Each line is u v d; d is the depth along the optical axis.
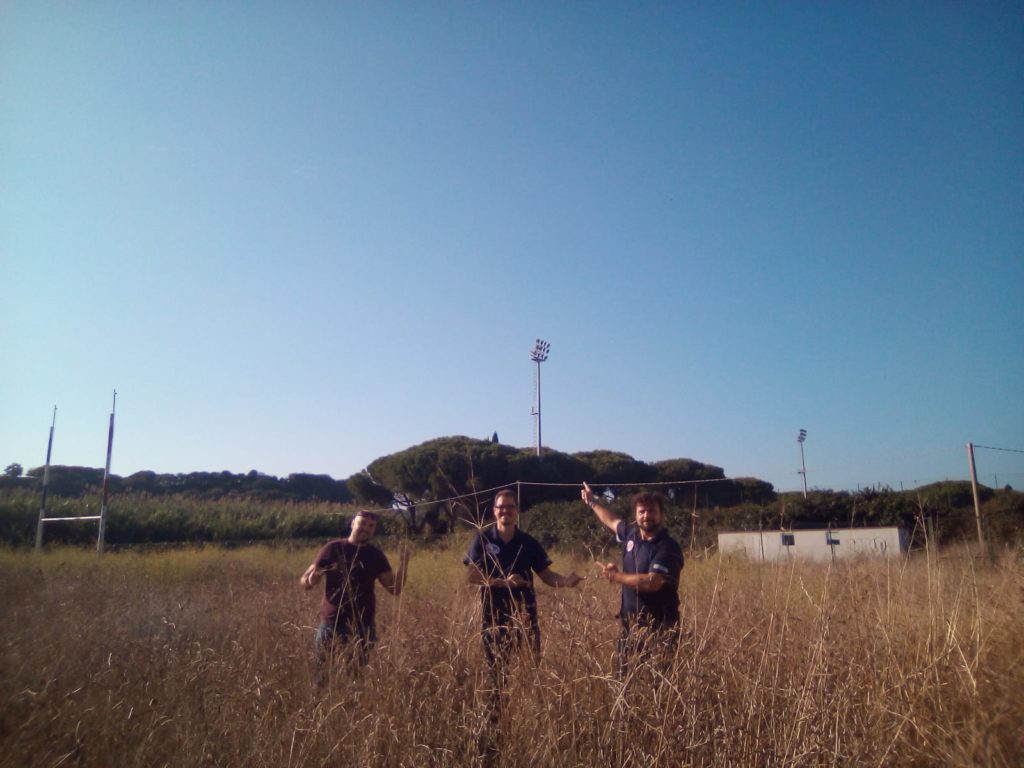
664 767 3.71
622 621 4.70
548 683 4.21
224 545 23.50
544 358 39.47
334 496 58.62
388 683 4.47
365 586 6.10
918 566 5.94
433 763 3.87
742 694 4.15
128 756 4.18
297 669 5.04
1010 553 6.54
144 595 8.85
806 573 5.80
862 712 4.07
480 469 31.58
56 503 28.03
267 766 3.96
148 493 42.34
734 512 18.42
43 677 4.91
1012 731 4.04
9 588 9.64
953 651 4.62
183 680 5.00
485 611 5.31
